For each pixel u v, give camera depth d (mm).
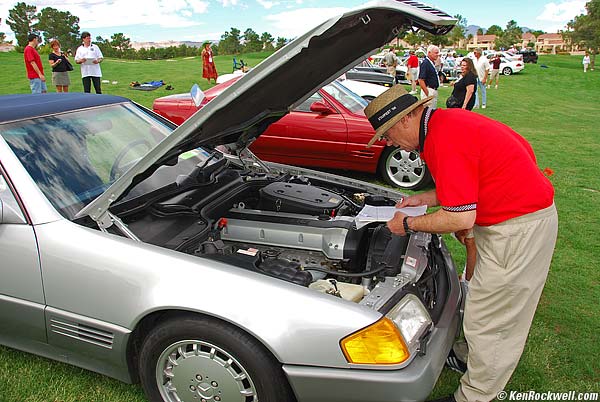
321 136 5758
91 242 2150
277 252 2611
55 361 2641
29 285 2256
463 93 8234
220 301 1923
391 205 3045
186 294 1960
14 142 2416
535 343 2912
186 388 2123
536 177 1999
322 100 5809
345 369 1843
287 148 5953
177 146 2201
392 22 2213
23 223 2248
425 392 1887
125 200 2549
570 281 3703
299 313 1870
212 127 2377
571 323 3139
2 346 2750
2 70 21719
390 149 5664
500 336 2143
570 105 16906
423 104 2018
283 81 2355
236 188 2998
